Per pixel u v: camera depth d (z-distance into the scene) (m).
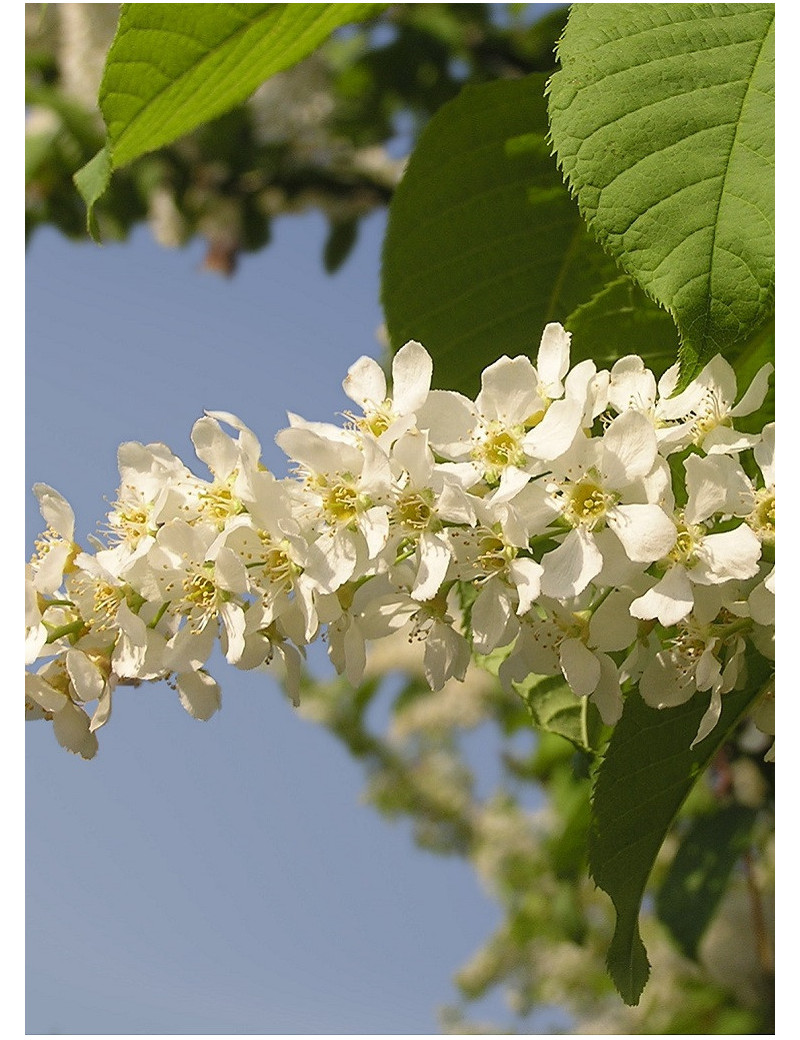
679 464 0.27
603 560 0.25
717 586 0.25
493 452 0.26
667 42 0.25
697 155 0.25
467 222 0.30
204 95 0.27
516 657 0.27
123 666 0.26
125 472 0.27
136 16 0.27
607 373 0.26
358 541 0.26
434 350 0.30
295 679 0.26
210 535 0.26
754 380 0.26
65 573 0.27
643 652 0.26
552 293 0.30
